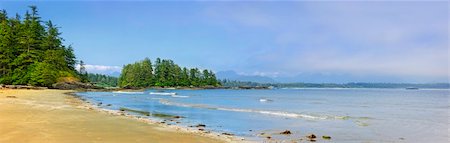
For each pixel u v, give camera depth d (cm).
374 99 7288
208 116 2894
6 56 9050
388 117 2967
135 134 1614
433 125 2381
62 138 1406
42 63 9288
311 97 8444
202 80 19550
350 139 1756
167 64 17550
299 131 2020
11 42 9362
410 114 3369
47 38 10581
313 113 3338
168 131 1777
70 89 9612
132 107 3869
